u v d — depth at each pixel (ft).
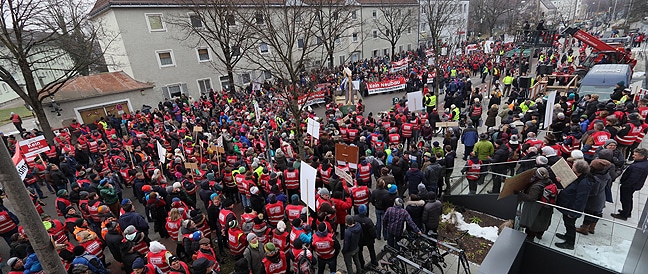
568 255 20.17
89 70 97.55
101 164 40.47
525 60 96.27
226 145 44.39
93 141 48.16
